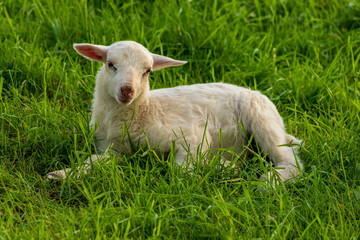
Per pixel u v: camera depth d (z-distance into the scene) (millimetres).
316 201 6496
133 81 6984
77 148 7586
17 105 8352
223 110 7812
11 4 11141
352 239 5871
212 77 9984
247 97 7891
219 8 12164
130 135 7496
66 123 7934
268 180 6746
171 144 7207
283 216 6195
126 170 6965
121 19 10711
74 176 6879
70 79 9141
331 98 9242
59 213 6066
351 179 7254
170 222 5992
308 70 9852
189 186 6574
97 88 7672
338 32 11617
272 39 10891
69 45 10125
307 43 11141
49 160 7359
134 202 6285
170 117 7543
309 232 6059
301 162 7715
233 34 10797
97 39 10086
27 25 10484
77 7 10914
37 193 6574
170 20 10992
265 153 7734
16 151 7566
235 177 7047
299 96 9508
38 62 9273
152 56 7691
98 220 5637
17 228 5742
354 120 8578
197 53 10375
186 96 7832
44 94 8547
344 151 7742
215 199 6086
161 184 6590
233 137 7820
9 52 9164
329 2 12539
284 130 8242
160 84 9516
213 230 5840
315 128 8648
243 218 6223
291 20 11984
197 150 6965
